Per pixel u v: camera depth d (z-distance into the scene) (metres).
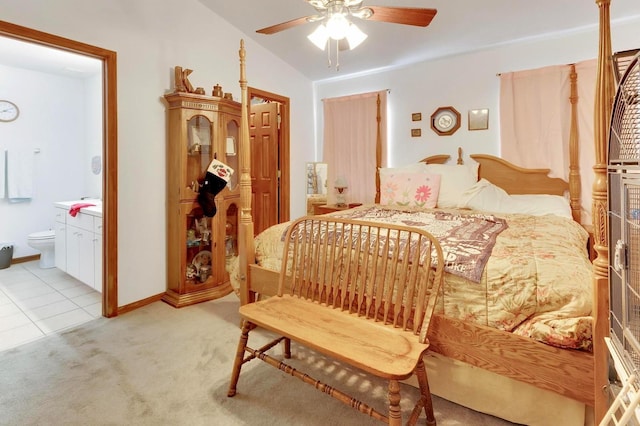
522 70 3.35
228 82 3.44
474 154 3.62
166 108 2.92
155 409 1.60
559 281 1.35
